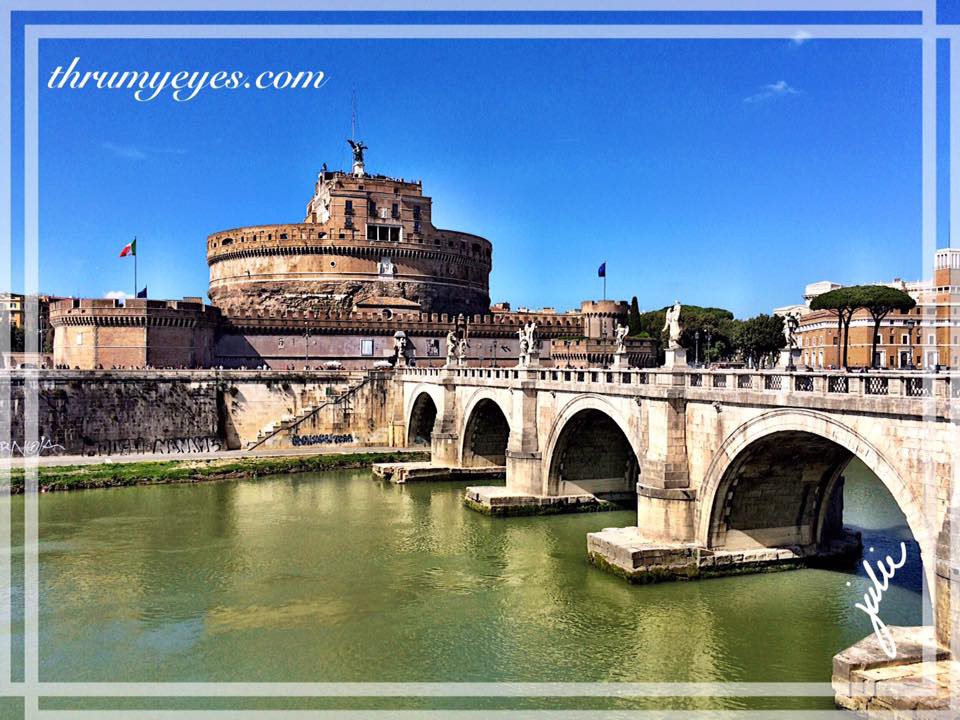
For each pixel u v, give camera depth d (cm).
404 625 3816
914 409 2803
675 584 4197
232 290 13612
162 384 9006
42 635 3731
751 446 3778
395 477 7638
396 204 13625
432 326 12381
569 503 6141
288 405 9669
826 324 11394
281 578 4547
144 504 6600
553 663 3378
